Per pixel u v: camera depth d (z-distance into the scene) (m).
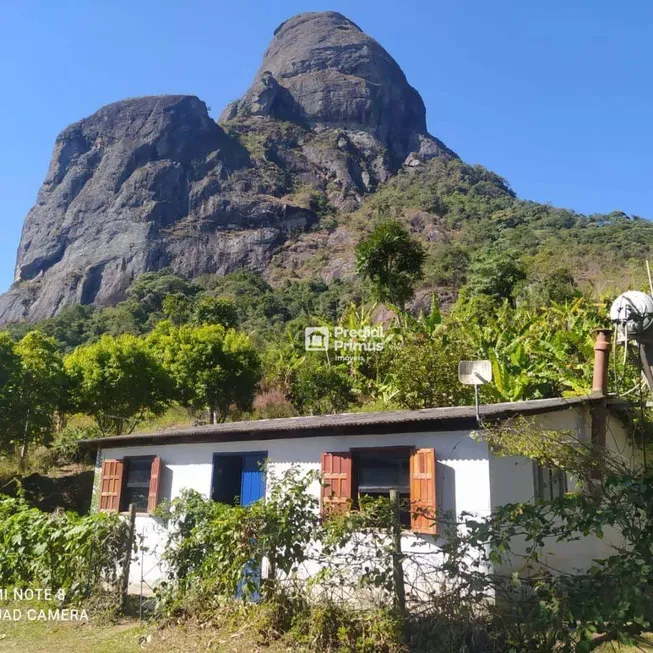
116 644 6.41
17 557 8.82
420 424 8.08
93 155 124.56
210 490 10.33
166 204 112.88
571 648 4.65
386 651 5.38
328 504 7.09
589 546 8.64
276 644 5.86
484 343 17.17
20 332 79.75
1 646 6.58
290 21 188.25
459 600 5.25
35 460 20.70
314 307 78.62
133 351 21.53
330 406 22.64
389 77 167.62
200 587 6.79
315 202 123.62
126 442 11.88
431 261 66.06
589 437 8.95
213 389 24.80
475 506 7.51
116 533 7.99
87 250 109.38
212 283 94.75
